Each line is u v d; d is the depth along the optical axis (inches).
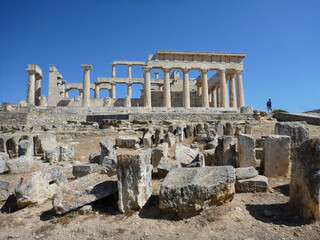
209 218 196.5
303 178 193.3
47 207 249.0
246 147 319.3
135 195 219.0
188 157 371.9
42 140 549.0
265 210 204.2
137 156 220.7
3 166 401.7
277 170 298.8
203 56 1633.9
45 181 273.4
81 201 224.5
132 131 818.8
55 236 188.5
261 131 748.0
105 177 262.4
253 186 250.2
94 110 1229.1
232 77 1742.1
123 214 217.5
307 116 904.9
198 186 203.6
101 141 404.8
